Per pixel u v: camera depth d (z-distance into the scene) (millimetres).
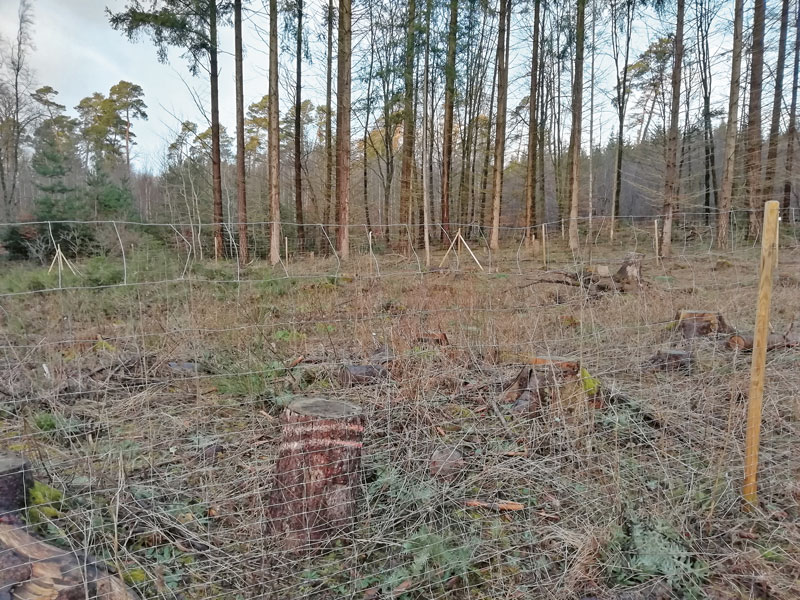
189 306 4309
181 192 19234
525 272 7180
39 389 2852
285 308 5129
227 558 1854
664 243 8195
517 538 2002
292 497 1959
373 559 1906
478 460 2553
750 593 1732
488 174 23875
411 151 17469
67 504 1938
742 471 2395
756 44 13812
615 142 25750
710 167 18969
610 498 2154
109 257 8914
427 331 3932
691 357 3666
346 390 3268
